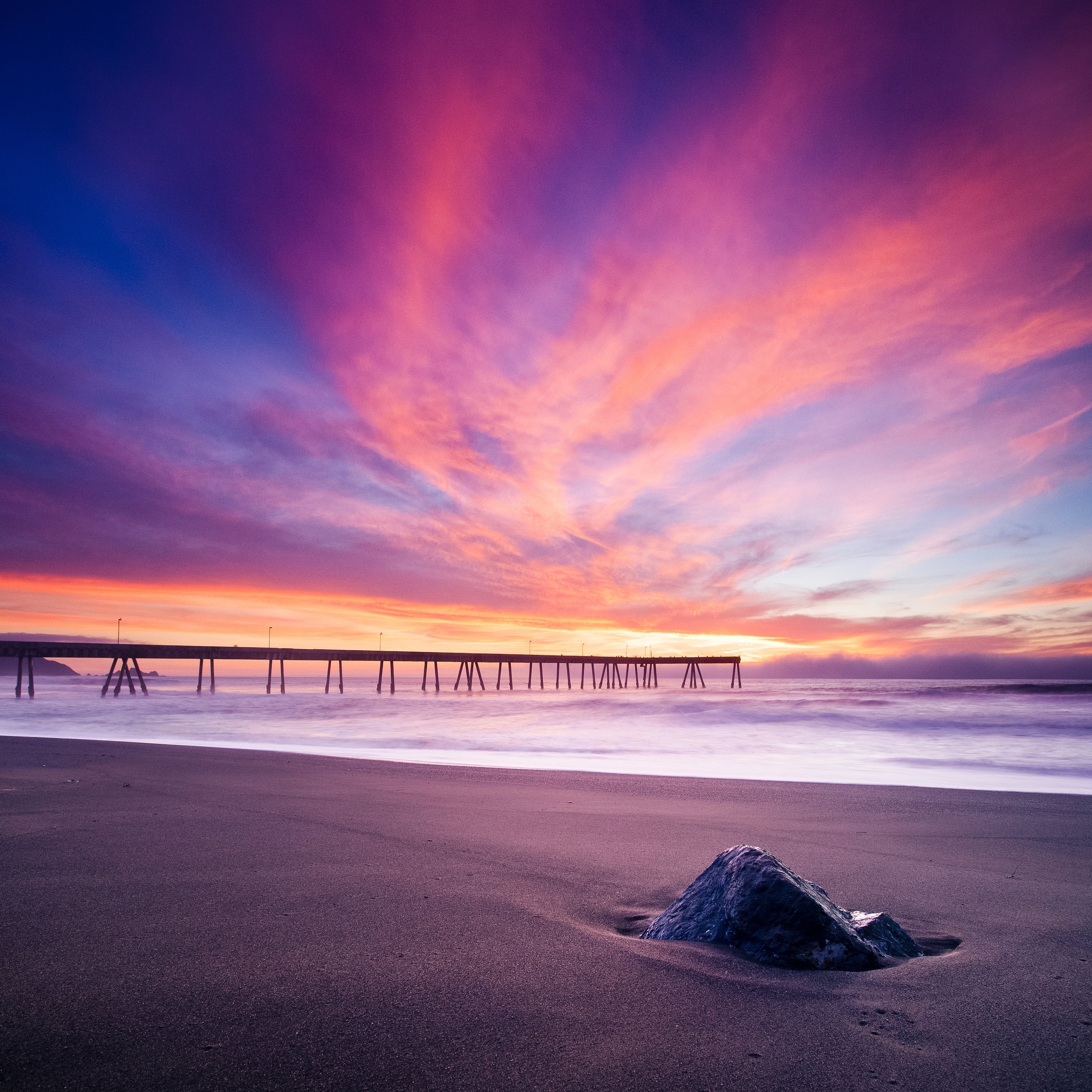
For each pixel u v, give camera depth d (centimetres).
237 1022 208
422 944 276
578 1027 207
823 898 290
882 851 467
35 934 284
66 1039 196
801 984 240
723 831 519
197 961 256
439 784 756
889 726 1645
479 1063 186
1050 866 429
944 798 691
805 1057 192
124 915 309
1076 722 1612
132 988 232
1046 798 687
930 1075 183
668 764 1051
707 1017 215
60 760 923
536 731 1681
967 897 362
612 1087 175
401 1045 195
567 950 271
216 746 1210
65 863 399
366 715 2325
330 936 284
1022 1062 190
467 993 230
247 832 489
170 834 479
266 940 279
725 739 1462
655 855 439
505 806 620
